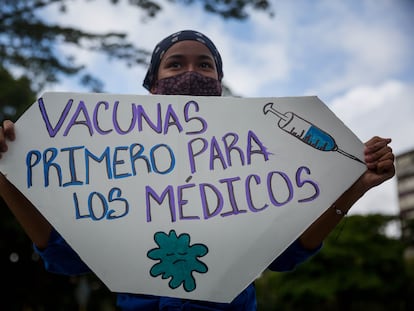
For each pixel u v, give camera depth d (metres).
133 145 1.76
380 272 22.00
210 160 1.74
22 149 1.71
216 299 1.56
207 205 1.67
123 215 1.65
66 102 1.80
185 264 1.60
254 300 1.82
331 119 1.77
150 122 1.80
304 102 1.80
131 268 1.59
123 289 1.57
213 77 2.04
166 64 2.06
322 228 1.79
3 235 13.38
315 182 1.70
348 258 21.89
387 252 21.77
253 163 1.73
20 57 7.59
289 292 22.39
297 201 1.67
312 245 1.82
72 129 1.77
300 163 1.73
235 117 1.80
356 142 1.73
